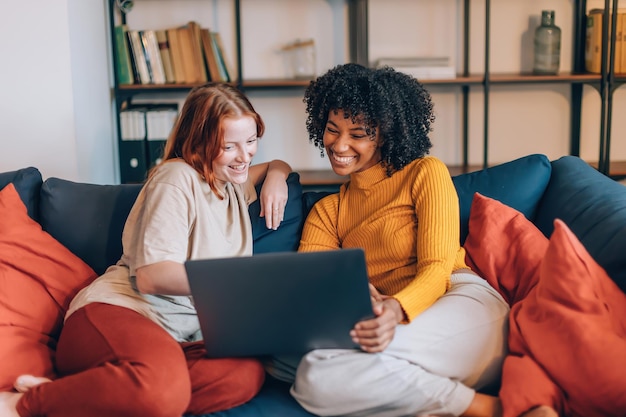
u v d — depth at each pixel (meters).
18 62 3.23
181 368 1.77
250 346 1.81
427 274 1.95
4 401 1.82
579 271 1.71
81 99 3.38
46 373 1.96
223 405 1.84
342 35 4.11
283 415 1.81
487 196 2.29
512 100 4.20
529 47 4.12
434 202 2.06
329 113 2.16
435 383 1.78
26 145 3.29
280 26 4.10
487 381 1.87
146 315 1.93
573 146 4.21
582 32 4.05
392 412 1.79
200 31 3.85
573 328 1.66
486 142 3.86
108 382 1.72
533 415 1.64
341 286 1.69
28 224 2.21
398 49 4.12
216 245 2.01
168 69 3.87
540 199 2.33
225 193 2.11
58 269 2.14
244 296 1.71
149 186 1.98
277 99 4.19
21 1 3.20
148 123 3.84
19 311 2.02
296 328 1.77
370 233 2.15
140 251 1.90
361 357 1.79
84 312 1.91
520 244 2.08
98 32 3.67
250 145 2.03
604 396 1.62
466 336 1.86
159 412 1.72
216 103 1.98
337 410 1.80
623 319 1.69
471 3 4.10
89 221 2.27
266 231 2.26
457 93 4.18
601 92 3.81
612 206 2.05
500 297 2.00
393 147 2.14
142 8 4.06
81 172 3.36
